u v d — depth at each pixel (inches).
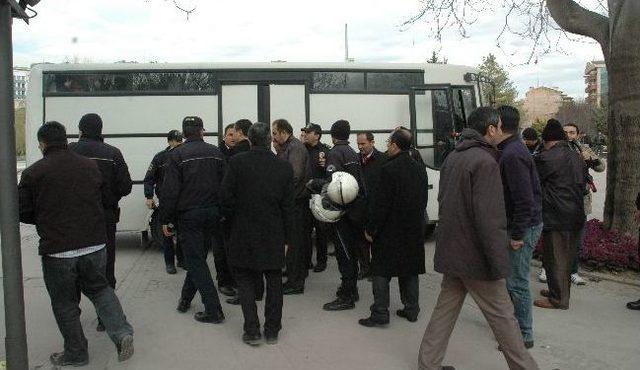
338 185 241.3
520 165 188.7
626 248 317.1
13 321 137.2
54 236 181.3
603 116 1925.4
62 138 187.8
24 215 182.2
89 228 186.2
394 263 224.2
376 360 195.2
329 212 243.8
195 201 227.9
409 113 404.8
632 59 343.0
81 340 190.5
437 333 177.8
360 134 264.1
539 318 239.3
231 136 300.5
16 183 136.3
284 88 392.8
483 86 429.7
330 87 397.7
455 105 412.5
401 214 223.1
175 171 226.8
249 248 205.9
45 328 229.5
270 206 208.1
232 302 263.7
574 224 245.9
